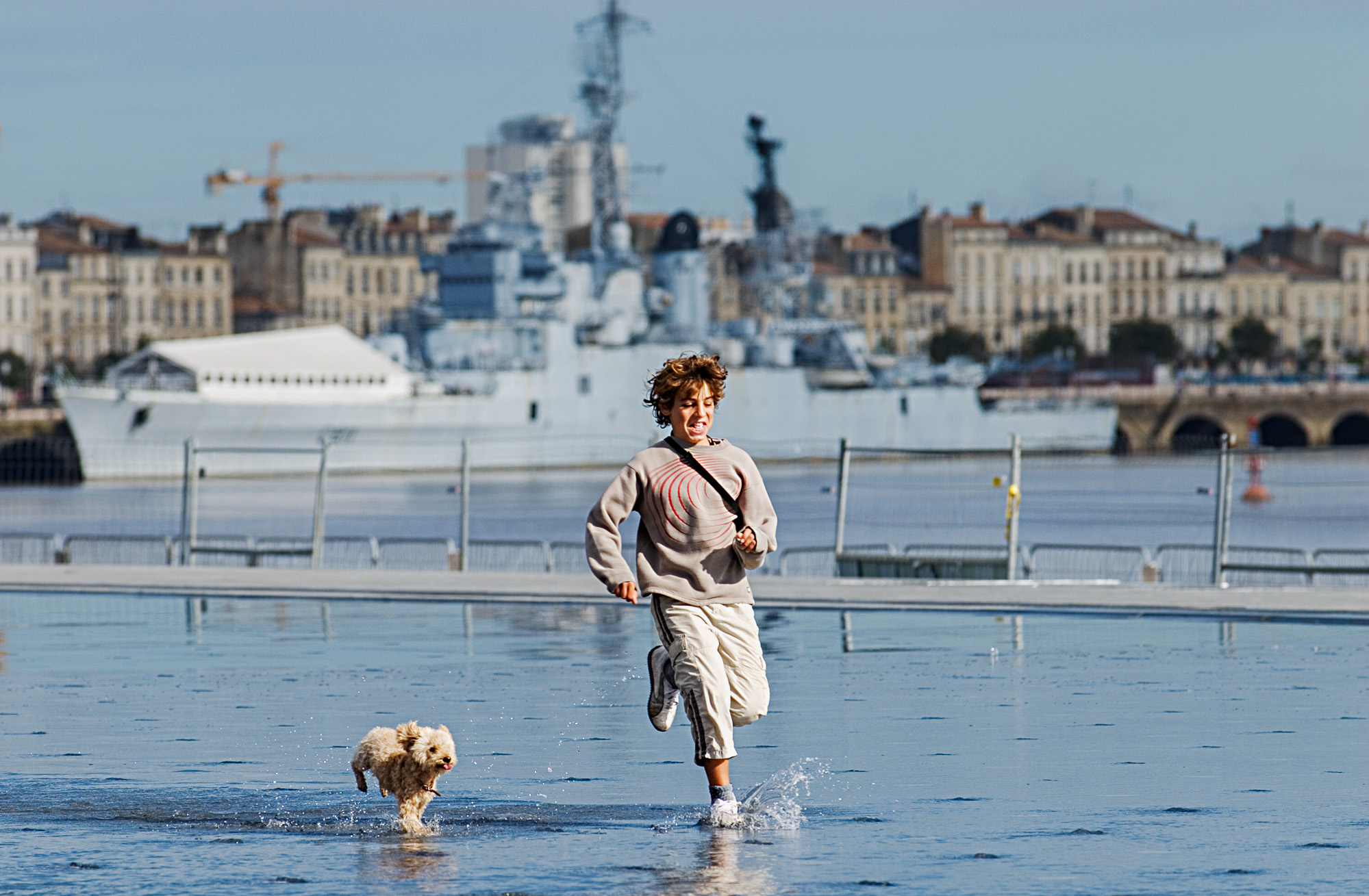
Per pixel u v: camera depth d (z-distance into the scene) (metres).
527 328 166.62
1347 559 68.31
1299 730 17.22
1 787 14.27
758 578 40.12
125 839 12.21
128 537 55.84
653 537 13.13
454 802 13.70
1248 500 119.31
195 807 13.41
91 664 23.95
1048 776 14.66
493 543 55.16
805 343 190.38
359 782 12.62
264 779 14.70
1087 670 22.67
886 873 11.01
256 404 148.50
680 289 180.25
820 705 19.34
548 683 21.72
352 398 154.62
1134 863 11.27
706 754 12.83
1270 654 24.66
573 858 11.53
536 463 165.50
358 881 10.83
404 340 167.62
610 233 178.38
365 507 113.31
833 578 40.12
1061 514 104.00
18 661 24.33
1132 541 83.69
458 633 28.84
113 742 16.81
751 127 187.50
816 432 178.50
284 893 10.52
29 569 43.69
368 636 28.23
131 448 146.12
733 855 11.62
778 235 188.50
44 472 157.75
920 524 97.69
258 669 23.27
